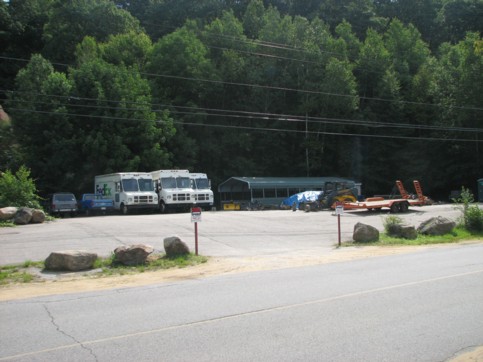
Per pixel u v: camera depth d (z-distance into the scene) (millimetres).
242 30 60656
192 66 54844
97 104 45031
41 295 9852
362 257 14977
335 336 6082
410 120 62875
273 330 6414
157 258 14516
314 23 61938
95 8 63812
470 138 56469
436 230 21078
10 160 45312
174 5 73938
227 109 60094
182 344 5883
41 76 48562
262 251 16938
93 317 7484
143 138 45500
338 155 62531
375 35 62094
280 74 60750
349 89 56000
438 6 79750
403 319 6848
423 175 59781
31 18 71688
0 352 5738
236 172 57312
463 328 6367
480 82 53781
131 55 55344
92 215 38438
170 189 37688
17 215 24562
